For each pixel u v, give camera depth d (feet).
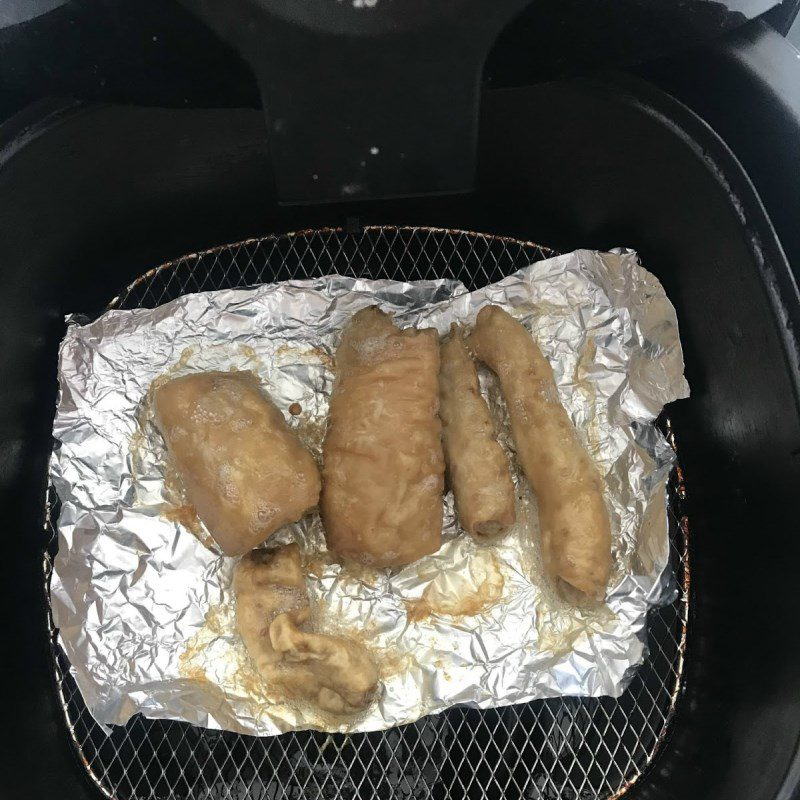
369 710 0.77
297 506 0.74
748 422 0.79
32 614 0.82
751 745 0.72
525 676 0.78
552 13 0.62
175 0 0.60
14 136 0.76
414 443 0.75
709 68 0.76
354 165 0.70
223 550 0.77
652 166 0.82
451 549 0.83
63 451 0.84
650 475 0.84
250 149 0.83
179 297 0.89
